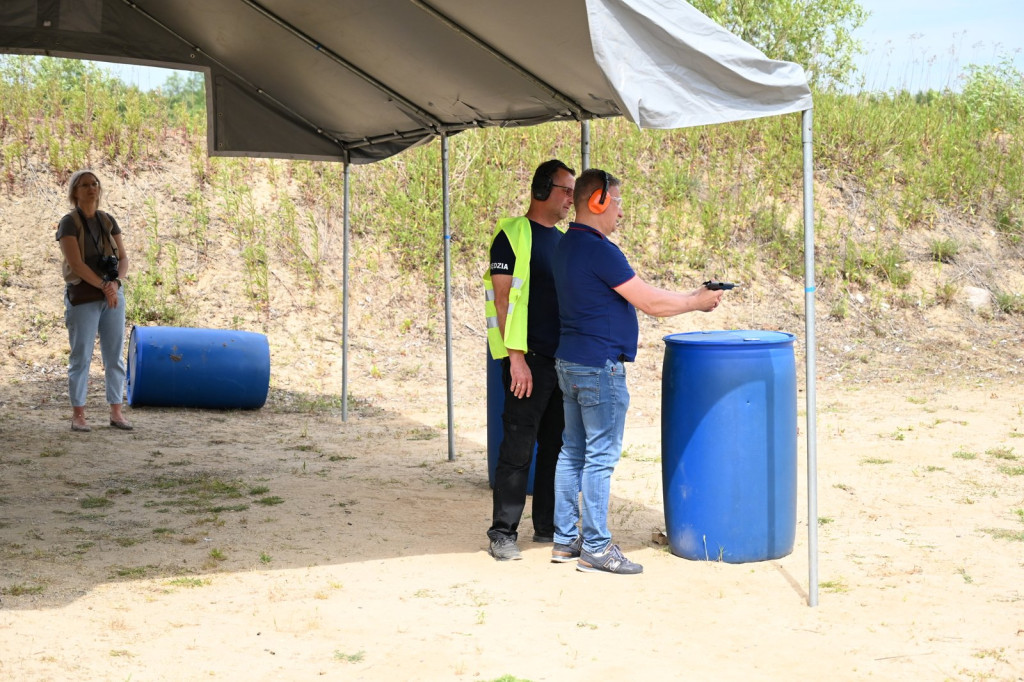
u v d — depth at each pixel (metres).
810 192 4.33
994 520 5.91
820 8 18.12
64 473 6.90
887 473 7.18
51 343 10.99
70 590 4.40
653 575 4.82
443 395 11.01
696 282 13.76
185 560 4.96
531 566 4.99
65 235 8.07
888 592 4.56
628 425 9.58
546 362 5.06
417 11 5.36
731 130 15.89
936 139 16.38
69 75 14.58
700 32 4.04
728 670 3.62
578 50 4.95
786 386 5.05
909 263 14.40
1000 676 3.57
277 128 8.38
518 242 4.99
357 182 13.81
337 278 12.84
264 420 9.40
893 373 11.94
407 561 5.05
